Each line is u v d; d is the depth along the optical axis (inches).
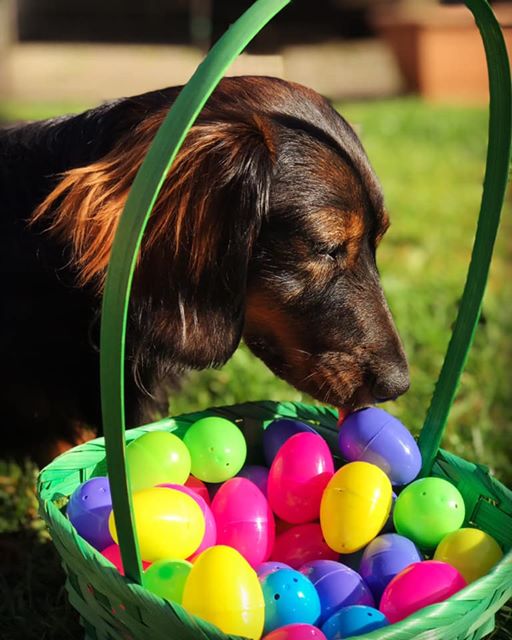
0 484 44.8
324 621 33.3
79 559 31.9
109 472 30.5
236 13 169.5
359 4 177.5
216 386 50.4
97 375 39.9
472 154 100.7
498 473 44.4
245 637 30.6
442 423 37.3
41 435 40.7
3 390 39.9
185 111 29.5
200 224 38.0
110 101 40.8
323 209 38.3
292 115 39.4
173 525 33.7
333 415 39.8
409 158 98.1
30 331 39.2
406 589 32.8
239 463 37.5
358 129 45.2
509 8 126.4
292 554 36.3
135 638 31.8
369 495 35.2
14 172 39.9
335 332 39.0
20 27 176.4
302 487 36.6
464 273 64.4
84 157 39.5
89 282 38.2
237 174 37.7
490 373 51.6
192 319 38.3
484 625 32.8
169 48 166.1
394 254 68.6
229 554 32.5
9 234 39.2
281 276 38.5
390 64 145.4
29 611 38.4
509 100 34.7
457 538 34.4
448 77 137.4
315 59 157.3
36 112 105.7
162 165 29.4
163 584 32.7
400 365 39.5
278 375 40.2
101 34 181.0
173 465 36.3
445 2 162.6
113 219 37.4
